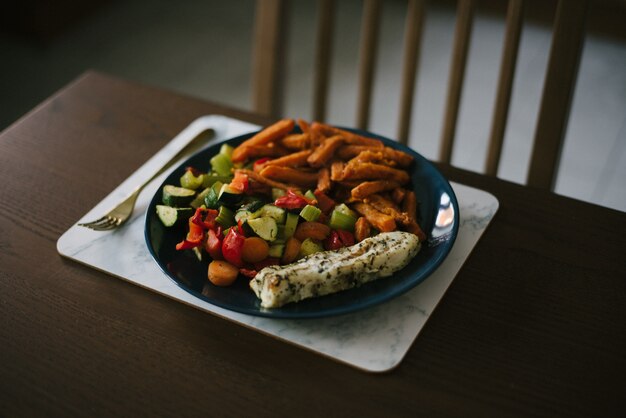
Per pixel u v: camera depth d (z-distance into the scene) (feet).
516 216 2.67
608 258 2.52
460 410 2.10
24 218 2.66
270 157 2.78
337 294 2.32
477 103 6.65
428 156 6.06
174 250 2.48
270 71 3.57
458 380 2.16
